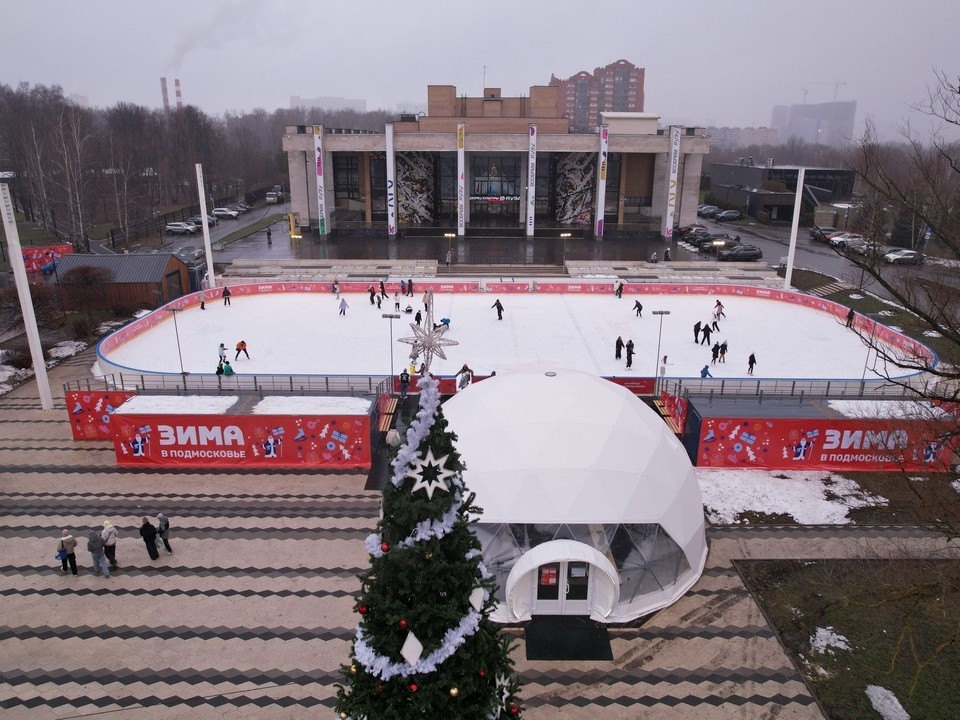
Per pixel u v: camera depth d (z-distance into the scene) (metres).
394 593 8.77
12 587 17.73
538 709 14.02
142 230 77.06
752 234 74.75
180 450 24.09
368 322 41.94
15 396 30.97
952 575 14.60
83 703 14.15
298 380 30.20
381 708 8.96
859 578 18.08
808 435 23.33
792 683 14.69
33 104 108.06
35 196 80.75
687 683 14.71
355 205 76.62
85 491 22.53
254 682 14.73
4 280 52.06
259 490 22.61
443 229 71.19
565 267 56.00
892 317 43.31
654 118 77.19
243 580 18.06
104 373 31.75
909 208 13.45
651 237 69.94
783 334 39.75
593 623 16.50
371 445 24.12
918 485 22.33
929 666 14.98
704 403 24.86
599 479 17.44
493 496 17.30
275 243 67.75
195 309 44.94
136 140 107.25
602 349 36.91
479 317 43.06
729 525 20.59
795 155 151.88
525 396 19.81
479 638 9.20
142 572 18.38
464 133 65.31
